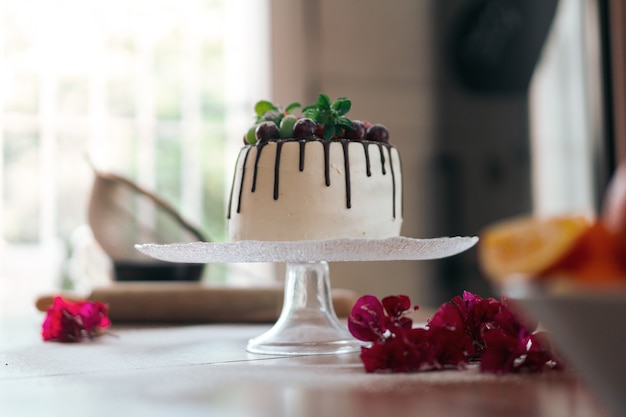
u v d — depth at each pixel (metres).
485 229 3.92
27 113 3.79
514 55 3.94
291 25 3.75
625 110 3.93
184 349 1.21
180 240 2.48
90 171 3.84
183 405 0.71
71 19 3.83
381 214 1.27
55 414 0.69
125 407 0.71
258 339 1.19
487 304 1.01
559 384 0.78
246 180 1.27
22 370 1.01
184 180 3.92
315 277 1.24
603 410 0.64
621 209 0.49
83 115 3.85
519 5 3.93
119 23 3.88
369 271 3.87
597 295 0.48
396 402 0.70
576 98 3.95
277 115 1.31
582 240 0.49
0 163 3.77
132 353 1.18
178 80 3.92
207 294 1.71
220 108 3.93
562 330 0.52
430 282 3.89
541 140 3.95
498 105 3.94
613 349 0.51
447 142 3.91
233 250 1.11
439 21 3.92
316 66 3.78
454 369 0.90
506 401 0.69
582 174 3.95
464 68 3.92
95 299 1.74
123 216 2.44
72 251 3.67
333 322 1.22
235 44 3.89
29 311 3.72
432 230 3.90
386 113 3.87
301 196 1.23
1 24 3.76
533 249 0.51
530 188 3.94
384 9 3.86
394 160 1.31
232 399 0.74
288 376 0.88
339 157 1.24
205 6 3.90
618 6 3.93
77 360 1.10
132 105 3.89
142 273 2.42
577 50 3.96
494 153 3.93
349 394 0.75
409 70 3.89
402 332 0.91
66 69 3.83
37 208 3.80
